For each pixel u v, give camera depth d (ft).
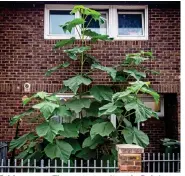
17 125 27.78
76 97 28.76
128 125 26.35
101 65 28.68
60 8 30.81
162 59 30.22
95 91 27.17
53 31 31.04
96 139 25.49
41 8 30.09
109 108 23.54
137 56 27.43
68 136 25.11
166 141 28.27
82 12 27.17
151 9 30.53
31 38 29.91
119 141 25.72
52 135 23.20
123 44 30.14
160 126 30.91
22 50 29.78
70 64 29.81
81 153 25.53
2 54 29.71
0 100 29.53
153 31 30.42
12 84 29.50
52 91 29.58
